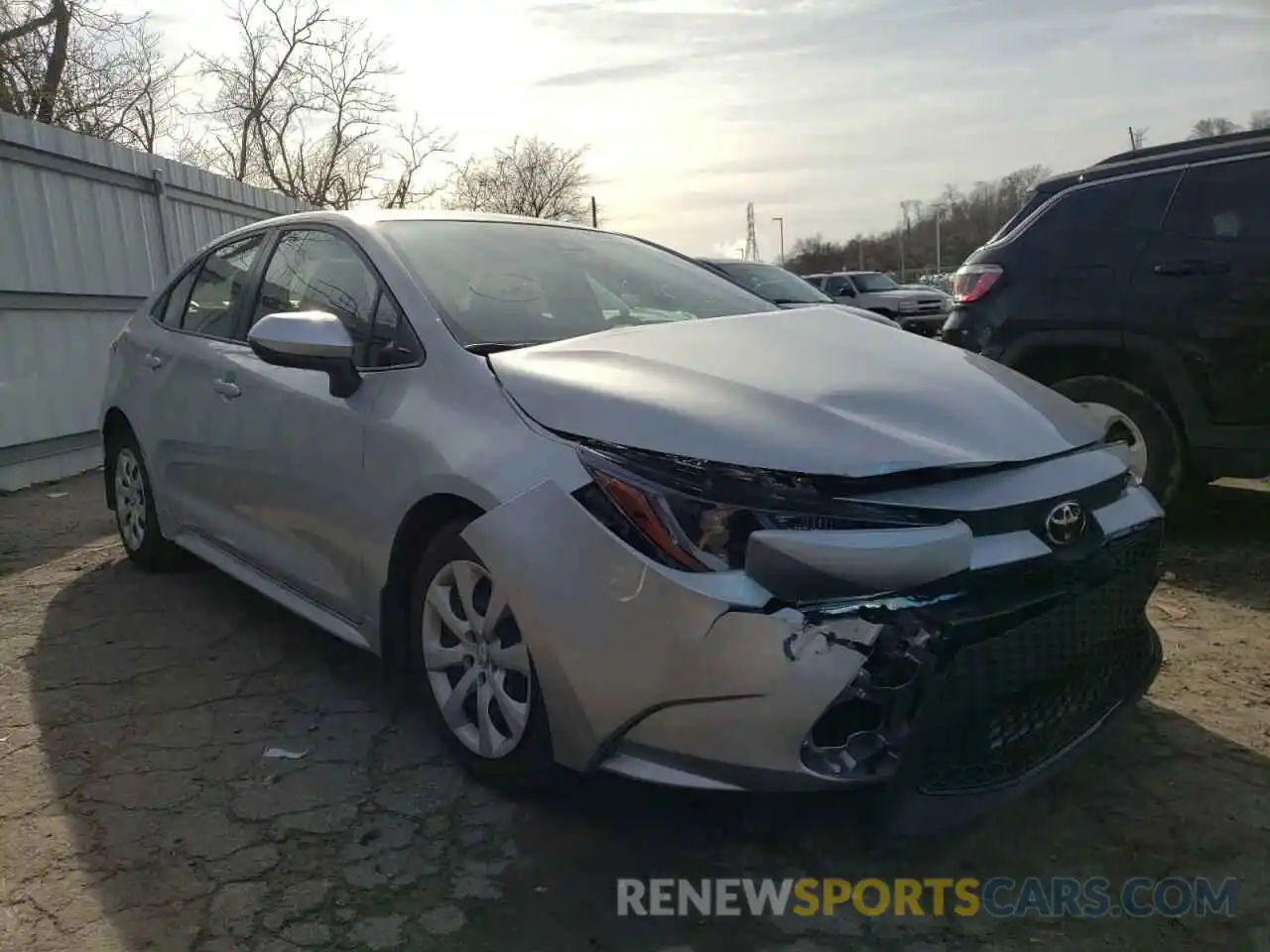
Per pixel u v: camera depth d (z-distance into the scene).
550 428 2.52
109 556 5.21
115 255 8.53
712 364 2.67
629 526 2.28
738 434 2.30
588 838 2.56
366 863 2.46
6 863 2.47
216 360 3.97
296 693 3.45
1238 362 4.67
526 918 2.27
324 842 2.55
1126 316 4.96
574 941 2.20
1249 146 4.73
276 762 2.97
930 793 2.26
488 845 2.53
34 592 4.57
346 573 3.16
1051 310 5.20
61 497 6.99
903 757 2.20
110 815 2.68
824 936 2.22
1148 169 5.01
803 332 3.07
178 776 2.88
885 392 2.56
